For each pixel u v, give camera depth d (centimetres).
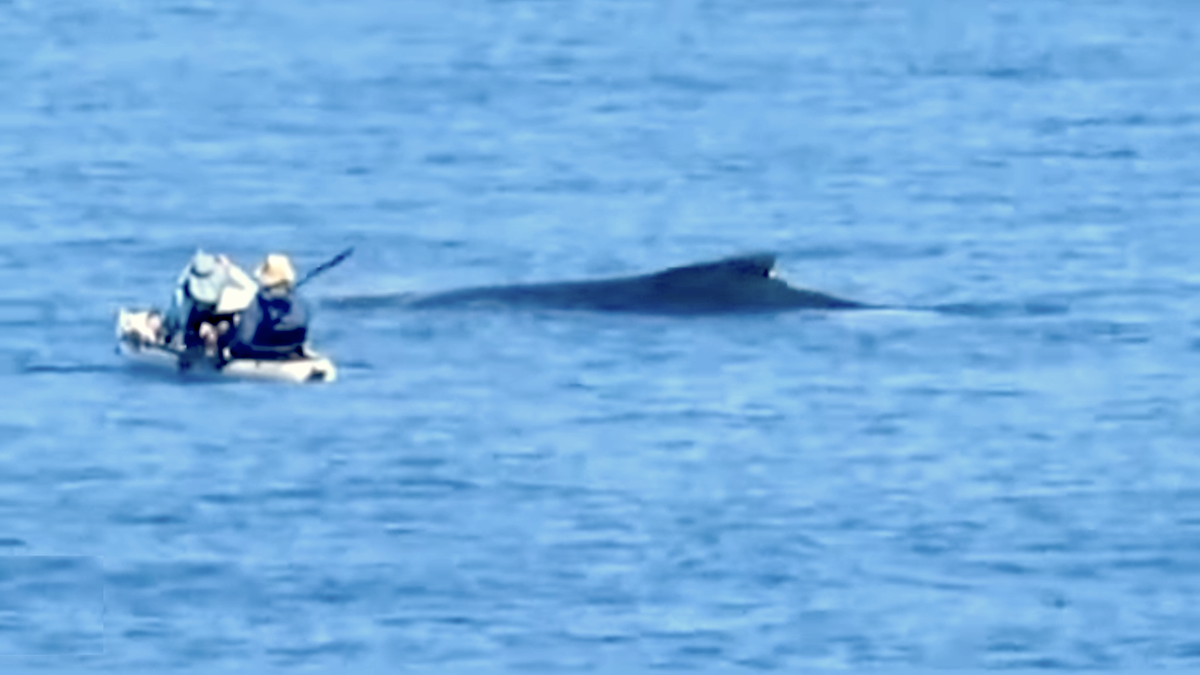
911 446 13950
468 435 13925
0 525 12606
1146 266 18288
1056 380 15188
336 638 11375
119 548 12331
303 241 19375
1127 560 12356
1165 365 15550
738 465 13588
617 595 11850
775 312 16312
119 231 19362
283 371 14650
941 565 12275
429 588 11906
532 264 18650
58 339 15650
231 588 11881
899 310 16575
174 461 13462
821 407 14575
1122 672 11131
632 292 16375
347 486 13150
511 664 11112
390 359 15212
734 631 11488
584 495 13088
